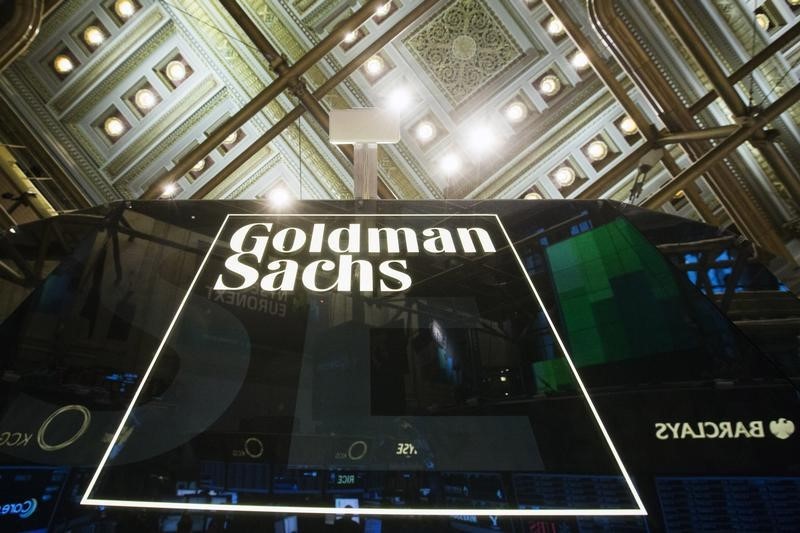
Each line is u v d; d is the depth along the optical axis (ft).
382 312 7.00
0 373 6.03
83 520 4.77
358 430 5.67
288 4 27.04
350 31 21.70
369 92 28.99
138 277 7.37
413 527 4.85
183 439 5.52
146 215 8.45
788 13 24.25
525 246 8.05
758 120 18.67
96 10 27.14
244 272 7.55
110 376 6.13
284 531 4.80
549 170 30.07
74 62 28.17
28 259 7.41
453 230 8.51
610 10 19.40
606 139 29.68
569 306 7.02
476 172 30.42
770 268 7.27
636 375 6.09
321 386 6.13
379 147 29.58
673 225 8.03
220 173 23.27
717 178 21.36
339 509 4.97
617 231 8.04
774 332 6.34
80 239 7.84
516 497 5.05
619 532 4.75
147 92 29.30
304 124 28.94
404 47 28.37
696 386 5.88
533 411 5.88
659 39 24.63
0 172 23.91
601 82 28.37
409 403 6.00
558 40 28.14
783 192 25.17
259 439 5.54
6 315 6.70
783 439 5.29
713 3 23.97
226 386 6.07
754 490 4.93
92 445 5.40
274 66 21.72
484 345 6.58
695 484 5.03
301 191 31.07
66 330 6.57
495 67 28.99
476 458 5.40
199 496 5.01
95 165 29.32
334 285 7.38
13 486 4.95
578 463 5.30
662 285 7.11
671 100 20.57
